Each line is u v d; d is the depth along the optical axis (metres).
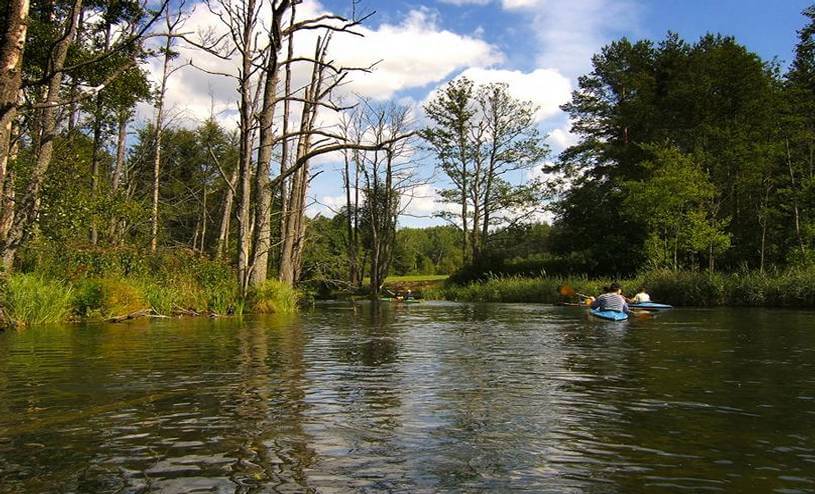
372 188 42.09
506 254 45.22
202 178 43.50
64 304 12.69
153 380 5.84
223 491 2.85
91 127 21.48
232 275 17.31
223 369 6.57
